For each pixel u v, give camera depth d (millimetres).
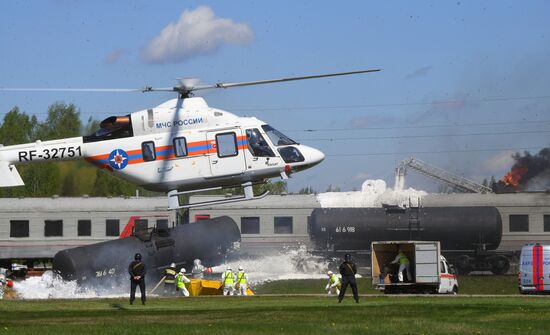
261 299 68625
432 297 68062
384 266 80875
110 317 52875
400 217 109625
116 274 90750
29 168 125938
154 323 49000
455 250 110312
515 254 112000
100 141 71812
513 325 47000
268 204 114438
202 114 71188
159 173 70688
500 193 114188
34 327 46719
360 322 48656
